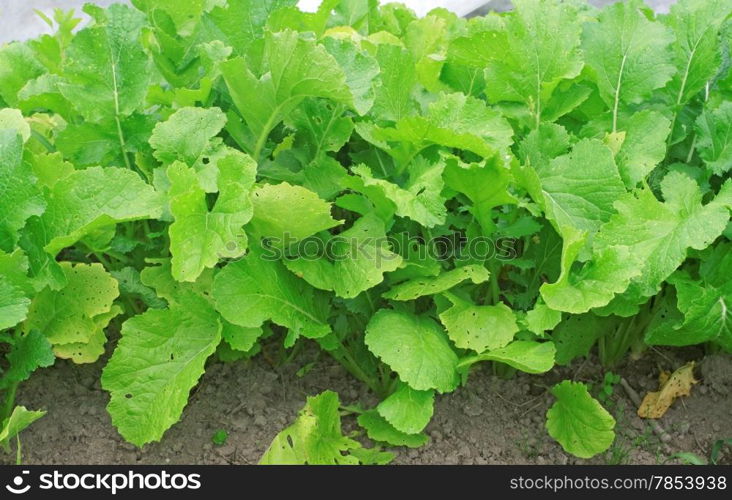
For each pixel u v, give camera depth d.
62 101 1.14
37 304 1.06
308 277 1.05
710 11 1.15
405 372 1.03
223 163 1.00
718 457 1.13
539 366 1.02
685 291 1.08
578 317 1.16
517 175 1.06
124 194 1.02
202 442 1.12
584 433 1.09
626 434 1.15
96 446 1.10
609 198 1.06
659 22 1.15
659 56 1.13
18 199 1.00
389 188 1.01
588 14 1.29
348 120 1.12
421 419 1.05
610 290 1.01
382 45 1.12
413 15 1.46
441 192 1.10
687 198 1.05
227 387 1.17
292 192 1.01
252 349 1.16
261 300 1.04
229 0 1.17
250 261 1.05
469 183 1.06
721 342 1.12
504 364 1.19
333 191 1.12
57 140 1.10
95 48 1.09
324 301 1.13
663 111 1.16
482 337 1.06
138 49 1.09
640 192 1.05
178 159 1.05
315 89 1.04
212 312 1.07
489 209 1.08
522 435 1.15
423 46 1.32
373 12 1.41
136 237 1.17
